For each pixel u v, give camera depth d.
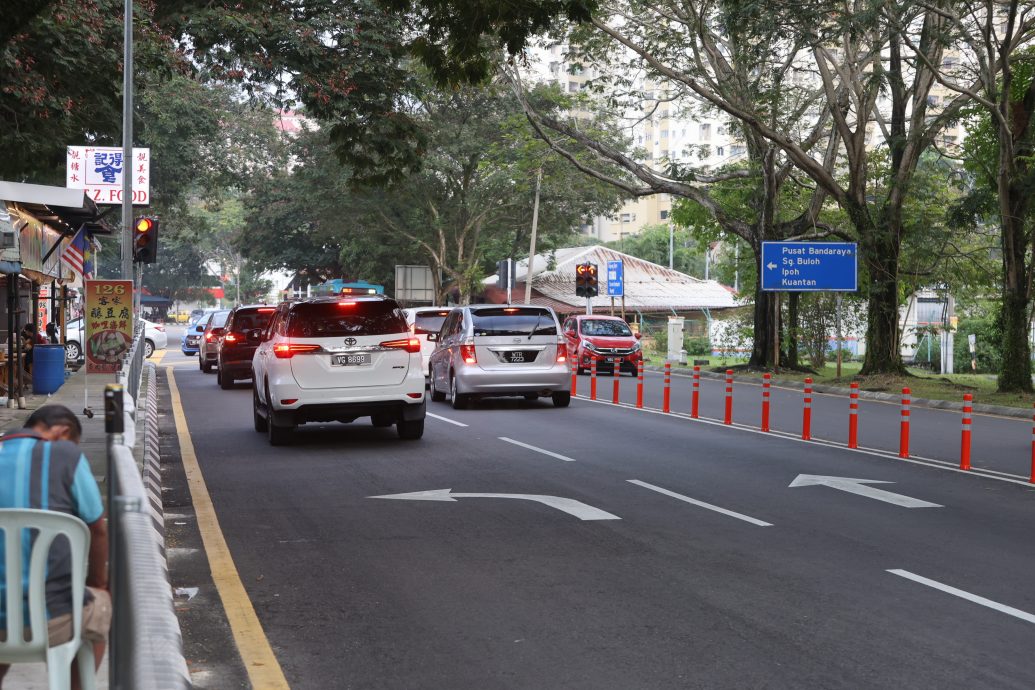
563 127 33.00
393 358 15.82
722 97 30.36
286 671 5.96
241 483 12.48
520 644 6.42
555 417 20.09
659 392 26.88
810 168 30.98
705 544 9.18
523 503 11.13
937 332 45.12
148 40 20.00
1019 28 25.67
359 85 20.12
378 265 65.31
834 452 15.38
